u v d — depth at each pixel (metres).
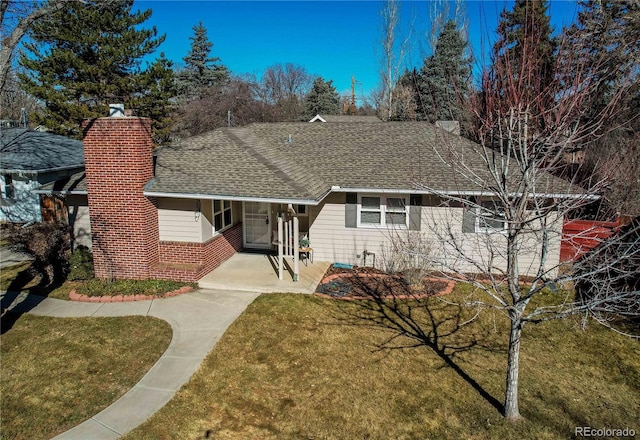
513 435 6.20
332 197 13.38
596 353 8.52
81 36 24.70
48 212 18.73
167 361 8.11
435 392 7.18
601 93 6.43
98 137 11.68
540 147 5.64
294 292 11.27
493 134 6.06
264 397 7.04
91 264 12.70
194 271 11.86
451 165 6.79
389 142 15.20
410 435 6.21
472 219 12.31
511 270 6.05
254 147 14.70
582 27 6.20
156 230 12.52
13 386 7.34
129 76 26.34
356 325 9.54
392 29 35.16
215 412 6.70
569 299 10.82
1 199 19.55
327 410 6.73
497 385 7.39
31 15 10.38
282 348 8.54
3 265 14.10
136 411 6.72
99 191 11.98
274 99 60.47
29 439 6.13
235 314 10.08
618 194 10.88
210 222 12.97
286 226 13.87
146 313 10.19
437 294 11.24
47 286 12.01
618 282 9.27
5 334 9.17
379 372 7.74
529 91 5.57
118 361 8.12
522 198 5.77
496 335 9.20
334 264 13.55
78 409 6.76
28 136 22.67
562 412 6.72
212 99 44.12
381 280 12.24
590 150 11.52
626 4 9.05
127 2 26.16
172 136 39.44
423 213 12.77
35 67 23.81
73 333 9.21
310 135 16.61
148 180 12.16
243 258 14.16
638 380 7.65
